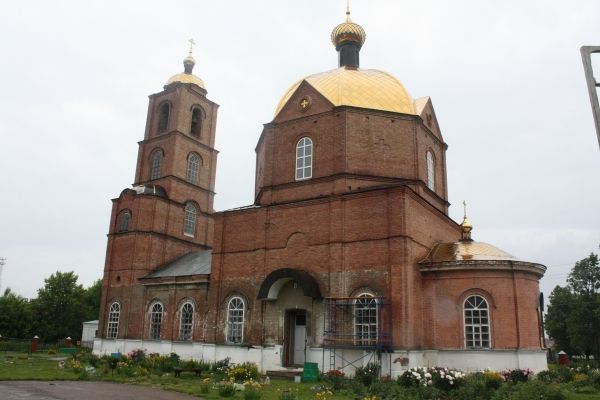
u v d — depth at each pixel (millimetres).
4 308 58469
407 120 28484
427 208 26906
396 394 17906
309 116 28734
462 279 24234
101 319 38312
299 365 25859
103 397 15938
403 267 23234
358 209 25125
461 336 23734
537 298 25062
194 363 26203
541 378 22578
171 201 40625
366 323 23672
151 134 44188
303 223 26703
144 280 36375
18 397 15141
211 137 45625
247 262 28375
